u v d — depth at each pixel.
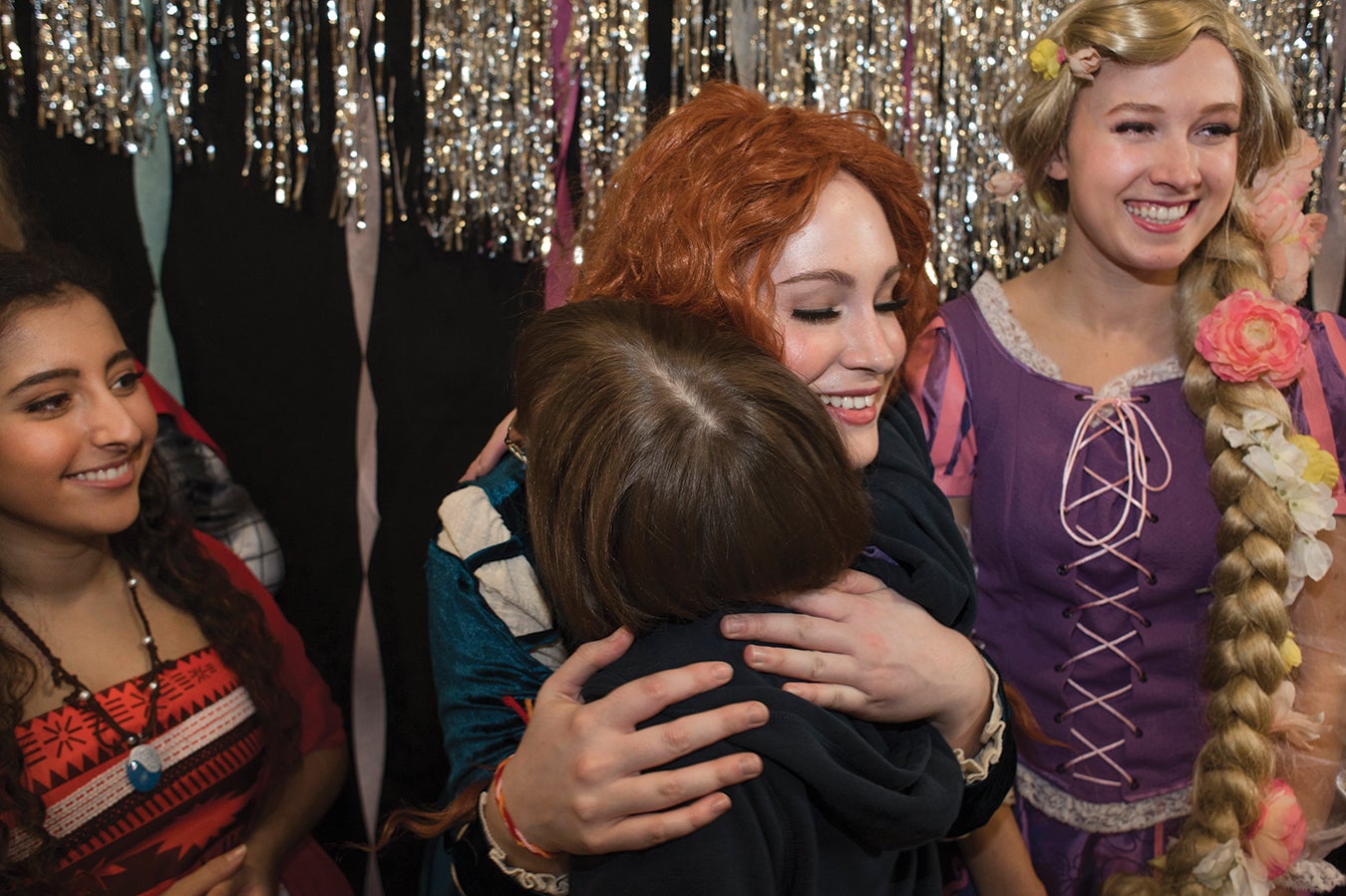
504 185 1.70
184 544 1.24
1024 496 1.21
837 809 0.75
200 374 1.74
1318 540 1.17
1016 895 1.16
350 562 1.84
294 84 1.66
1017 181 1.27
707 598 0.74
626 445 0.71
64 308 1.01
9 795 0.99
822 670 0.80
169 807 1.12
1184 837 1.16
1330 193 1.66
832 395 0.91
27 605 1.07
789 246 0.86
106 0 1.58
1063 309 1.26
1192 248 1.14
